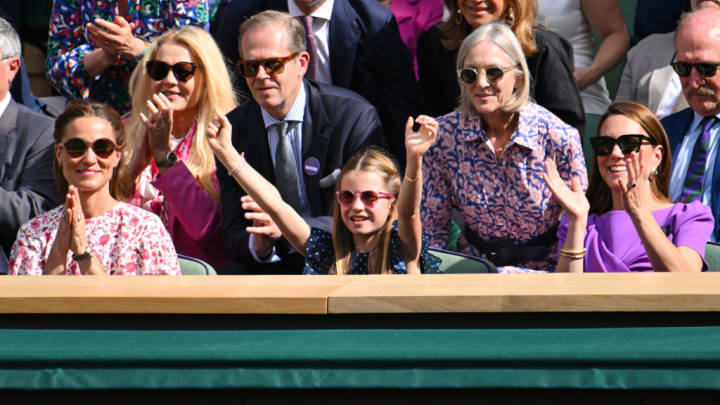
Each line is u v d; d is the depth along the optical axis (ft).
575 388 21.24
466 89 47.93
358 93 57.16
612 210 45.09
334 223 41.32
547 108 53.57
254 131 50.44
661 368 20.89
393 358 21.38
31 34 71.36
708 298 21.30
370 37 56.44
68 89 58.29
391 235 40.93
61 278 25.99
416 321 22.24
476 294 21.88
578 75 62.75
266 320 22.49
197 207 48.62
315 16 55.57
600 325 21.91
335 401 22.16
